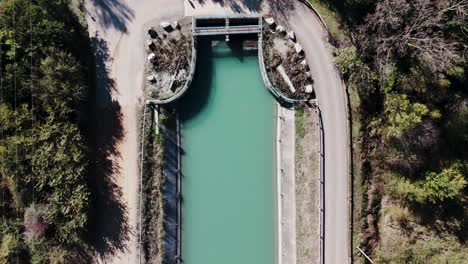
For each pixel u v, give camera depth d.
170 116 52.19
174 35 51.00
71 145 47.19
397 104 47.28
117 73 50.78
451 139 51.62
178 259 53.44
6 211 48.91
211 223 53.88
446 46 44.94
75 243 49.81
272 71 51.88
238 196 53.91
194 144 53.59
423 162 50.53
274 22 51.25
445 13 45.16
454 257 51.78
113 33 50.66
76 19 49.94
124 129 50.88
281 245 53.66
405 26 46.28
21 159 46.47
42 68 45.72
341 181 51.72
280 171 53.62
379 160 51.81
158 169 51.38
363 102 51.09
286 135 53.34
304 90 51.69
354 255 52.16
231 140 53.91
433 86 48.44
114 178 50.81
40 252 48.97
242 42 52.94
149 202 51.22
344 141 51.56
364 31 48.44
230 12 51.03
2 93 45.75
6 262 48.31
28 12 45.28
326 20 50.97
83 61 50.06
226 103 53.78
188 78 51.19
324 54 51.31
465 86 50.66
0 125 46.06
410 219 52.50
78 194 47.59
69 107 47.34
